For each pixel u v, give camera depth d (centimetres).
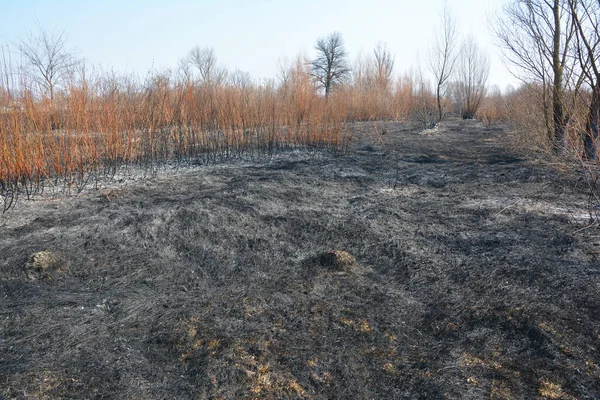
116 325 350
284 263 468
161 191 696
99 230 518
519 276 428
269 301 391
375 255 491
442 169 941
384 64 3406
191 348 323
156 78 1011
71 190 692
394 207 650
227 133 1029
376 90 2269
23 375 286
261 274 444
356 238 528
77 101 762
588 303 372
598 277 414
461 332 346
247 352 318
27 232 514
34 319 353
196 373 296
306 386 287
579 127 656
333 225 564
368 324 358
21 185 698
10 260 439
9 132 669
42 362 301
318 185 767
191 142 1030
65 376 289
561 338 328
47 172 743
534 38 902
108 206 600
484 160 1070
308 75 1429
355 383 291
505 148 1281
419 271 450
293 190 716
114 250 480
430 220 596
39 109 716
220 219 561
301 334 343
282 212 607
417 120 2172
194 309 375
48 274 423
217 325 351
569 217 584
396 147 1309
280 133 1159
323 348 326
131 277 429
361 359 315
